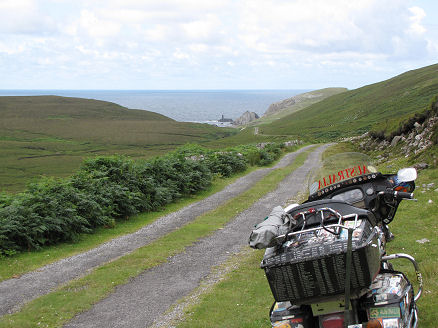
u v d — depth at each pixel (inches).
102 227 609.9
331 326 162.1
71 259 455.5
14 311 309.4
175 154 1038.4
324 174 233.3
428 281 269.4
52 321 283.0
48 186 592.1
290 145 2657.5
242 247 455.5
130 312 292.5
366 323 154.9
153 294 327.0
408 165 693.9
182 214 689.6
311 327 169.9
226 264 394.9
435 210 440.5
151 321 274.1
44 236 519.8
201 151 1339.8
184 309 288.2
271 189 884.0
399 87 7662.4
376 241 168.7
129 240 533.3
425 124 928.9
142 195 713.0
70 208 551.2
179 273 378.6
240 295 303.3
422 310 231.1
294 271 159.9
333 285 156.7
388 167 735.1
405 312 167.6
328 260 155.8
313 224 188.2
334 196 231.5
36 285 370.3
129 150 7194.9
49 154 6697.8
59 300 322.7
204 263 405.1
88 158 771.4
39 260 455.2
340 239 163.5
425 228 397.1
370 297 167.0
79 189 652.1
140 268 397.7
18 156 6392.7
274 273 163.0
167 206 768.9
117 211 668.7
